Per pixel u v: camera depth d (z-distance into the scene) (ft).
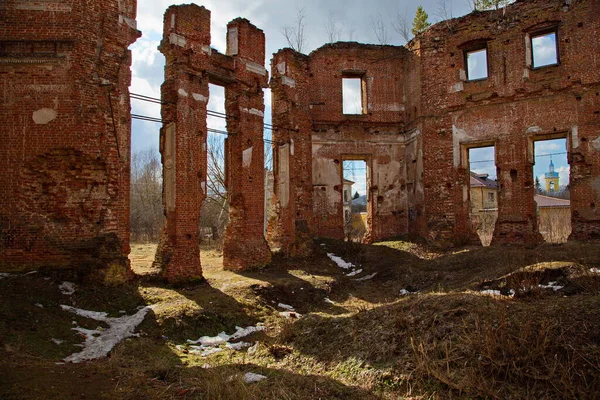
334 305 45.29
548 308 26.13
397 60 79.97
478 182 153.07
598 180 58.49
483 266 48.57
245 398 20.30
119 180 39.63
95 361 25.23
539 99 63.36
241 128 54.44
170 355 28.60
